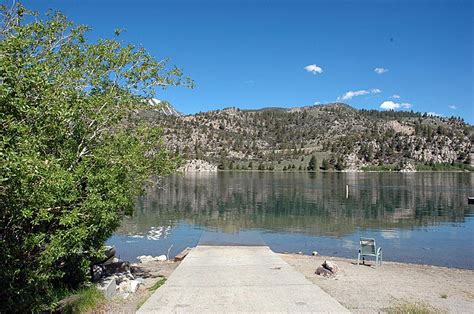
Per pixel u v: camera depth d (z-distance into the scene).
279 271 12.76
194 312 8.62
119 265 14.54
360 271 16.61
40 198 7.17
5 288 7.93
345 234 32.34
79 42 11.63
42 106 7.86
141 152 12.59
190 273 12.50
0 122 6.74
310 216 45.22
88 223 9.89
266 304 9.15
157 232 32.41
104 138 11.80
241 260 14.88
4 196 6.77
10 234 7.95
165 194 76.06
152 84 12.88
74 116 9.84
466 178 155.75
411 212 49.47
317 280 14.29
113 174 10.64
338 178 152.38
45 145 8.64
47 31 10.01
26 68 7.51
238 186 101.06
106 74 12.12
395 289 13.39
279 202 62.03
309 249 25.83
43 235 8.07
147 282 13.41
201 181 125.88
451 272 18.25
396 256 23.73
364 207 55.25
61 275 9.00
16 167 6.10
